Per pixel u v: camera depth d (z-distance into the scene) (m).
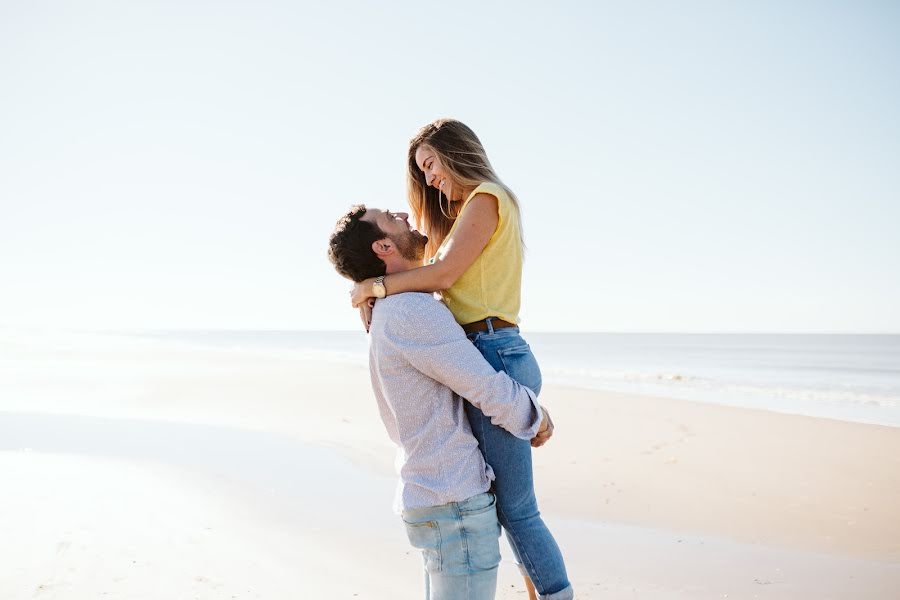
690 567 3.58
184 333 161.62
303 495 4.93
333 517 4.33
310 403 10.88
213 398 11.29
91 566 3.23
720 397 13.57
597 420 9.37
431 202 2.37
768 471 6.19
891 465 6.43
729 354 45.31
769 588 3.24
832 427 8.70
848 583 3.33
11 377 14.02
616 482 5.78
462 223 1.98
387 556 3.54
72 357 22.48
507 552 3.76
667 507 4.99
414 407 1.86
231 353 30.70
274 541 3.77
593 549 3.94
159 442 6.99
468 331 2.04
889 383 17.81
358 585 3.10
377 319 1.89
